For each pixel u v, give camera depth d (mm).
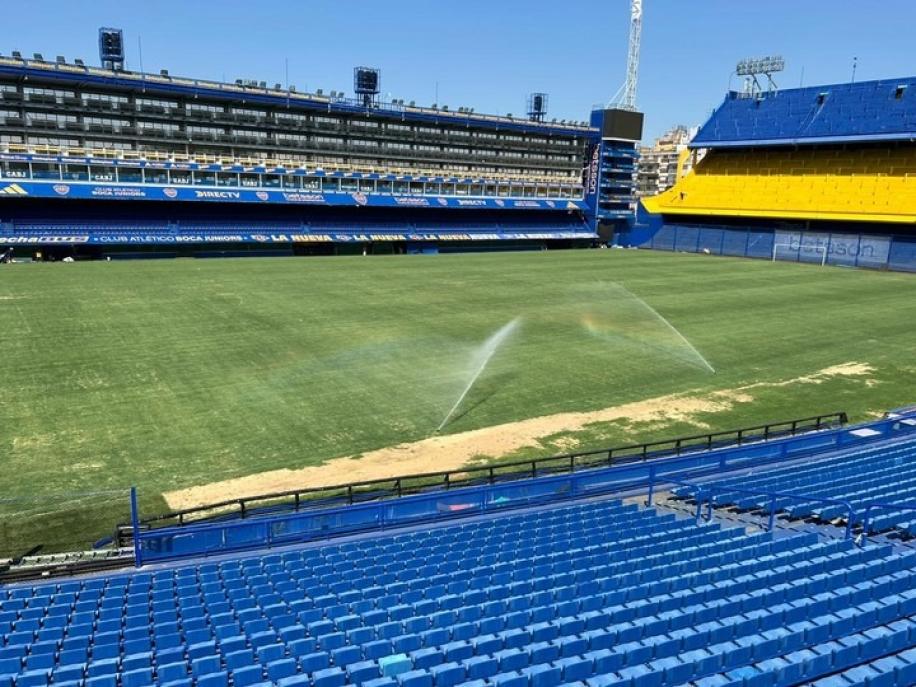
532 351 30781
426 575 11883
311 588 11242
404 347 30812
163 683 7945
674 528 13758
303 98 72812
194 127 69938
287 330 33469
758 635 9125
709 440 19109
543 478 16141
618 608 9805
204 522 14820
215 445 19766
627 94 110188
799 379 27312
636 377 27219
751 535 12773
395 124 81438
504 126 86250
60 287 43656
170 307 38125
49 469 18000
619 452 19812
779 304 44125
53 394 23547
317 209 74875
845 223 72125
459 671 8117
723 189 85750
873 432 19719
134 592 11570
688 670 8219
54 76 59500
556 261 69625
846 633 9227
